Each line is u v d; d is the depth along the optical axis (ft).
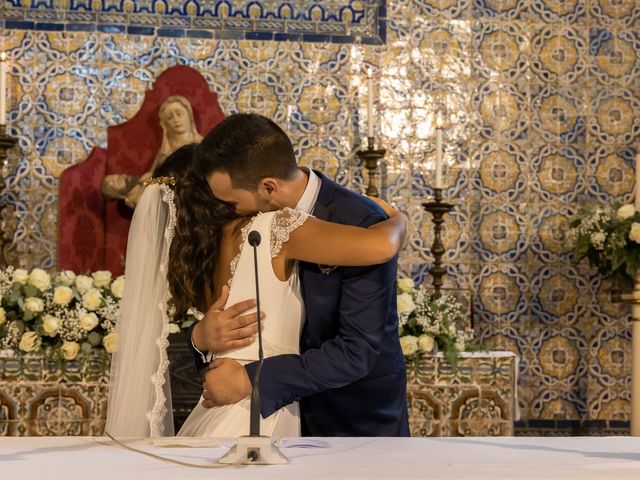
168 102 17.35
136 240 9.29
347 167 18.83
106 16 18.49
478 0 19.22
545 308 19.03
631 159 19.33
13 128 18.17
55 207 18.17
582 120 19.29
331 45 18.92
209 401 8.16
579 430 18.98
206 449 6.70
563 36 19.33
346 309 8.30
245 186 8.51
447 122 19.07
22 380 14.30
